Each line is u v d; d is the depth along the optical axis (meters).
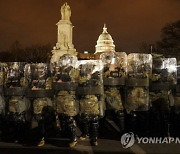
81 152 7.46
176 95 8.33
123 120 8.62
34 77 8.02
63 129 8.82
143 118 8.83
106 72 8.40
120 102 8.42
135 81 8.17
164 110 8.45
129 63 8.35
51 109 8.16
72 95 7.68
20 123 8.30
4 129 9.02
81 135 9.03
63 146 8.04
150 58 8.41
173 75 8.48
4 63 8.38
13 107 8.10
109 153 7.37
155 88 8.41
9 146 8.09
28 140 8.65
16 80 8.15
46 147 7.95
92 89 7.64
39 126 8.30
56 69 7.86
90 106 7.64
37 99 7.97
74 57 7.86
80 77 7.70
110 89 8.39
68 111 7.64
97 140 8.61
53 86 7.88
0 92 8.33
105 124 10.30
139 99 8.18
